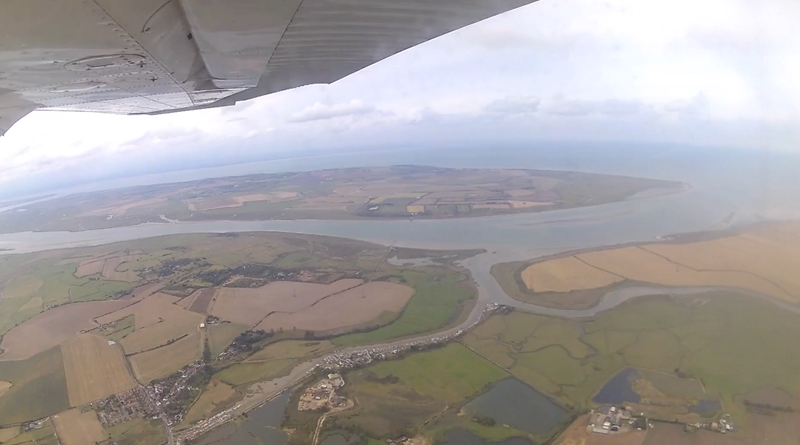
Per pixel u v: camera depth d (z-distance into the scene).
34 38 2.00
